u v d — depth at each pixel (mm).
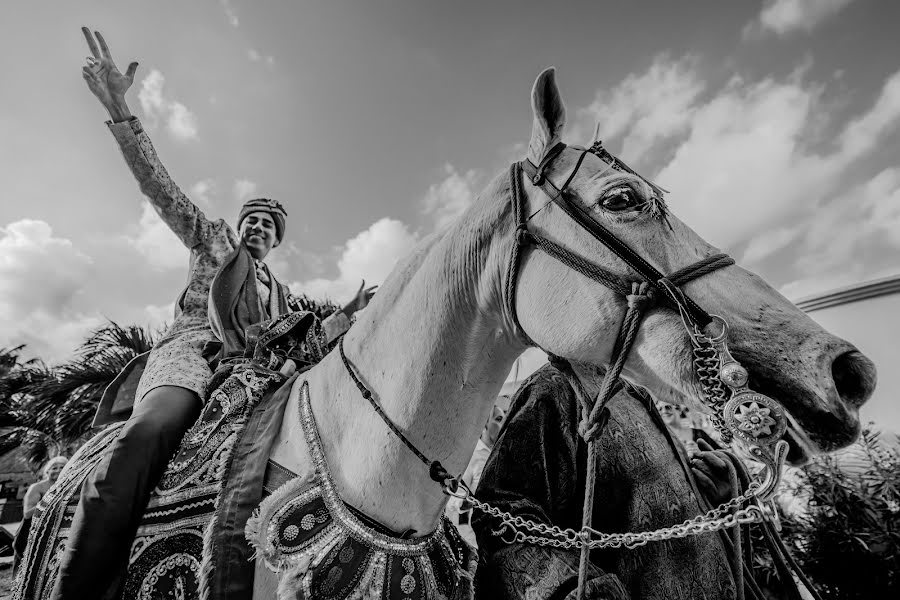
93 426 1836
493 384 1228
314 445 1172
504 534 1533
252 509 1078
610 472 1684
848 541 2967
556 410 1715
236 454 1178
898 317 5457
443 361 1147
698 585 1634
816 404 854
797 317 945
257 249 2221
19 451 12023
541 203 1120
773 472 862
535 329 1088
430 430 1138
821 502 3230
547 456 1660
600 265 1025
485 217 1186
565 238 1071
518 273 1118
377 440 1127
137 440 1179
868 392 876
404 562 1107
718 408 930
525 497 1582
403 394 1140
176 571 1062
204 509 1105
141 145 1812
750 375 917
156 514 1135
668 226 1064
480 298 1169
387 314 1261
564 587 1364
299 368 1633
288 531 1032
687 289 990
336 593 1005
